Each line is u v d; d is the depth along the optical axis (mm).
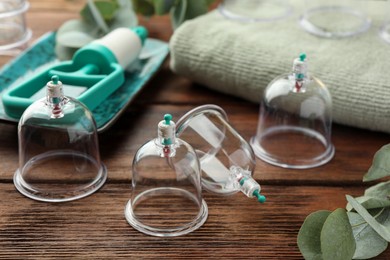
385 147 912
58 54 1302
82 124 1010
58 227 916
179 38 1245
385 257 872
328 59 1164
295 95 1096
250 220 937
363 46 1219
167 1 1371
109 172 1032
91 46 1174
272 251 883
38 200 965
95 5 1366
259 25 1298
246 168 979
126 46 1215
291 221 938
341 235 809
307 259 829
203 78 1238
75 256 866
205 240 899
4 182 1004
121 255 870
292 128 1130
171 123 925
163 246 887
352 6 1389
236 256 874
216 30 1259
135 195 959
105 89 1116
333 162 1071
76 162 1024
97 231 910
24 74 1248
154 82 1296
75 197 973
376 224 813
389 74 1120
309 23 1301
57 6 1587
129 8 1387
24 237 895
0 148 1080
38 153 1024
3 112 1085
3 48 1366
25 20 1416
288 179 1029
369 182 1025
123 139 1113
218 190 980
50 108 997
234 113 1200
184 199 960
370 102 1093
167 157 936
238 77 1193
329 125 1102
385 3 1380
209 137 995
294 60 1088
